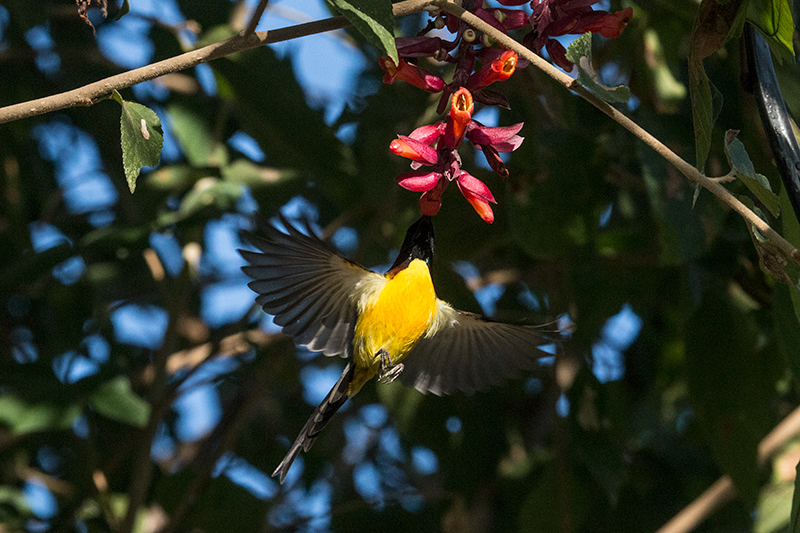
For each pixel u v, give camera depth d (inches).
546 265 344.8
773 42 166.6
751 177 152.2
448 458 339.0
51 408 282.2
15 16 320.5
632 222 317.7
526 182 271.0
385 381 203.8
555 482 302.4
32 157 396.8
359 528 357.1
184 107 331.9
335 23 158.1
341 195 320.5
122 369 297.1
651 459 350.0
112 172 374.0
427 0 154.5
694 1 242.5
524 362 236.4
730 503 336.5
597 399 281.3
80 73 365.7
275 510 406.3
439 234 295.1
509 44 153.6
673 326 346.9
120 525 317.1
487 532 349.4
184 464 440.1
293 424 411.5
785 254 151.3
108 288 370.9
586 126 270.7
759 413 267.1
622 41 294.5
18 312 389.4
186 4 308.8
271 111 303.0
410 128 308.3
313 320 219.8
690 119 239.5
